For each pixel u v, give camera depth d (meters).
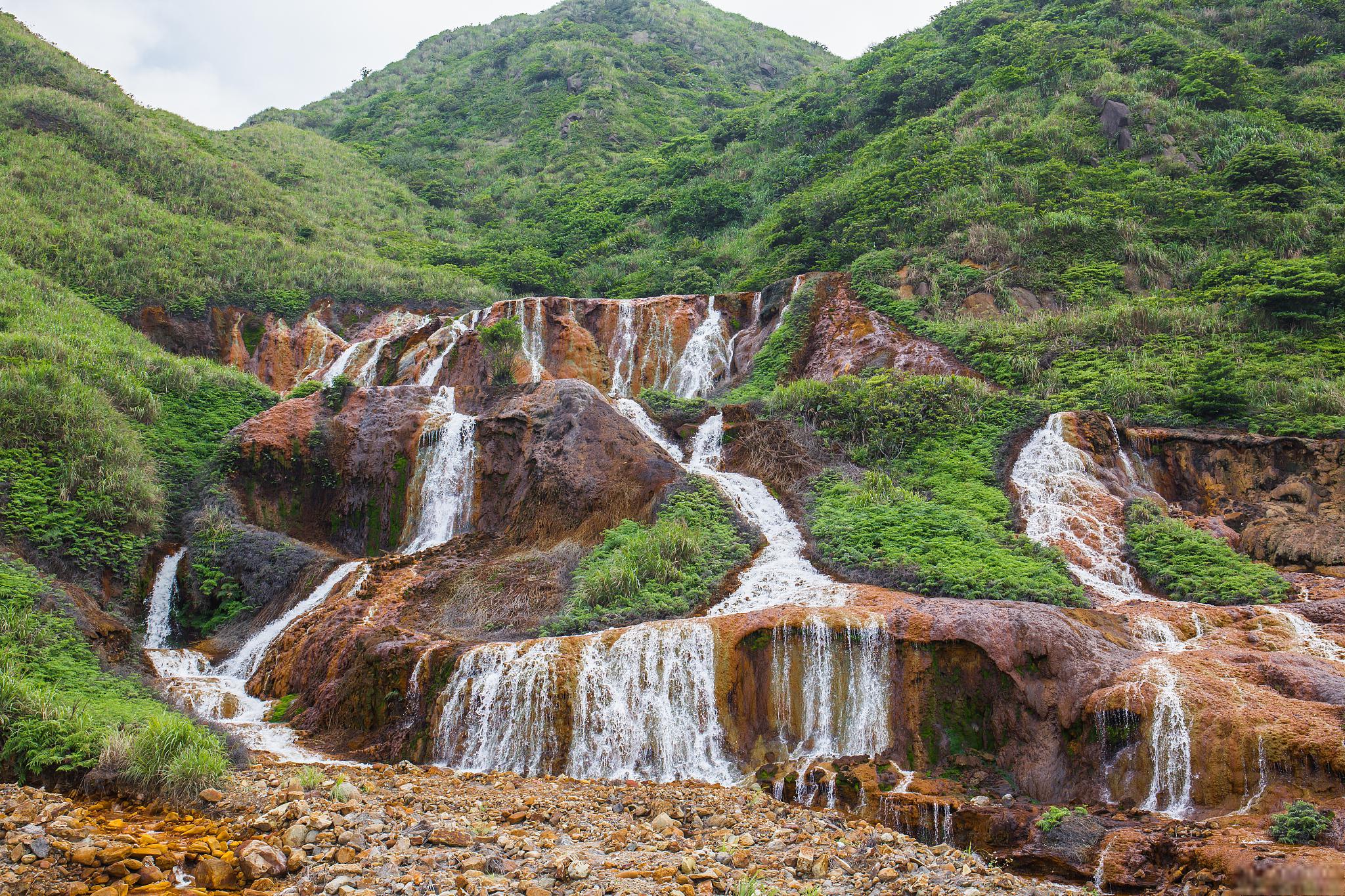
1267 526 22.05
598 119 83.25
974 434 26.56
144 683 18.05
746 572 21.36
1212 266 33.66
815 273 37.09
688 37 108.00
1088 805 14.17
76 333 33.09
